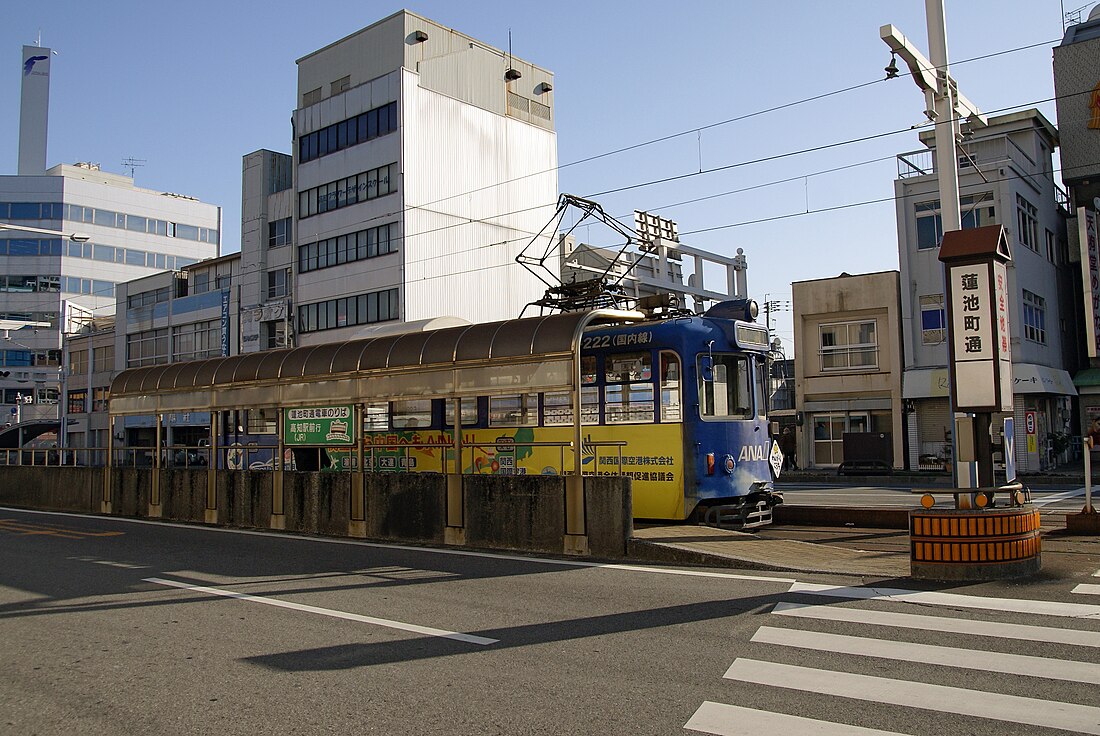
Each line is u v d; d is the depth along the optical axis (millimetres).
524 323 12984
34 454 24375
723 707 5398
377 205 40344
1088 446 13109
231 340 46875
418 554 12492
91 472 21203
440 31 42812
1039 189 35344
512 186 44375
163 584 10492
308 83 45031
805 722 5102
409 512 13984
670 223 26031
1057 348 35500
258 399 16984
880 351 35094
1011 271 31484
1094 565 9836
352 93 41938
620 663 6445
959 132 14367
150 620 8469
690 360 13773
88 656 7137
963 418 9781
